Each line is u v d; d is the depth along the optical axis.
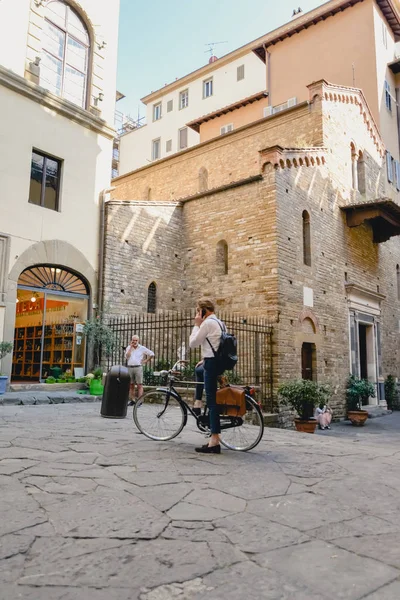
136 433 6.89
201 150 20.98
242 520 3.30
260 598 2.25
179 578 2.42
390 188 22.77
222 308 15.01
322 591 2.33
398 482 4.49
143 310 15.29
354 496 3.99
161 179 22.61
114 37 16.36
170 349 15.84
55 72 14.41
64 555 2.65
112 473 4.46
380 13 23.31
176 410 6.36
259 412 5.87
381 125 22.47
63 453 5.28
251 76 32.19
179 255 16.70
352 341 17.33
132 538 2.92
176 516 3.34
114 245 14.77
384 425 15.21
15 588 2.27
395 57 25.06
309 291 14.98
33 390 12.49
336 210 17.38
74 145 14.48
